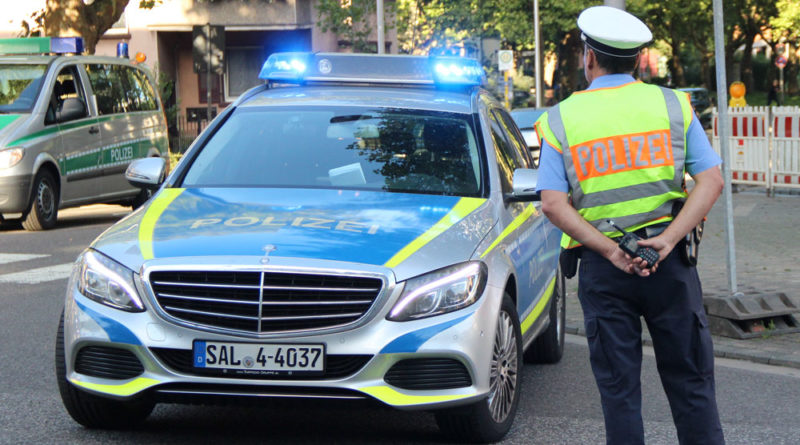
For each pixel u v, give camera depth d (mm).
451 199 5770
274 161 6160
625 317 4109
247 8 35219
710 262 11734
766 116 19359
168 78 32500
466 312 4961
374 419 5789
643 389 6645
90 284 5121
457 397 4926
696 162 4090
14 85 15164
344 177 5984
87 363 5113
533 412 6008
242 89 37281
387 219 5379
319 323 4871
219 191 5898
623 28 4117
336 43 38719
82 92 15820
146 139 17328
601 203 4086
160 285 4961
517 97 57219
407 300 4879
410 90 6953
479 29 47062
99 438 5359
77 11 23172
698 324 4082
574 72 55312
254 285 4879
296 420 5766
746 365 7453
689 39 65750
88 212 18156
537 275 6391
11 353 7352
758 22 61125
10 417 5730
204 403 4973
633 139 4062
